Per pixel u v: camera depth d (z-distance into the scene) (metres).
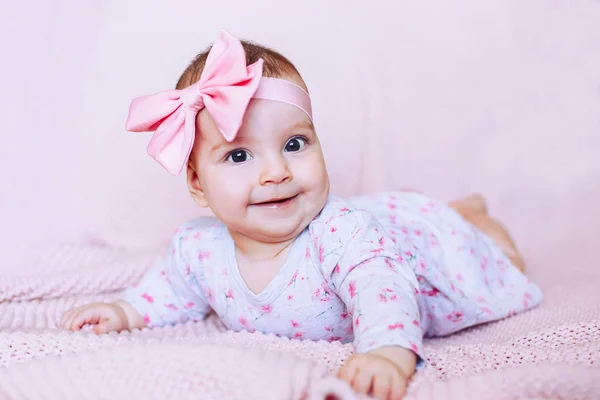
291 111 1.42
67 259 2.28
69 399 1.20
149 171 2.50
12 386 1.23
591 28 2.66
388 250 1.46
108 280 2.00
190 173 1.60
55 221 2.53
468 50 2.69
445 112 2.67
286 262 1.52
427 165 2.65
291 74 1.48
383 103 2.64
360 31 2.67
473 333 1.81
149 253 2.30
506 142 2.66
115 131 2.52
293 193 1.44
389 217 1.81
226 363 1.21
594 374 1.19
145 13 2.59
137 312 1.74
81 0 2.58
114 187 2.52
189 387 1.18
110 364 1.24
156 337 1.64
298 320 1.55
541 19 2.68
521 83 2.68
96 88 2.56
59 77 2.57
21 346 1.44
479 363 1.38
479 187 2.64
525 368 1.23
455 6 2.70
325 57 2.62
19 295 1.89
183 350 1.25
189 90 1.43
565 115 2.64
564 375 1.19
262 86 1.41
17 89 2.55
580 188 2.56
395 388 1.16
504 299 1.82
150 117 1.46
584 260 2.33
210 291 1.66
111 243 2.50
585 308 1.79
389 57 2.68
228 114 1.35
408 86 2.67
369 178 2.58
